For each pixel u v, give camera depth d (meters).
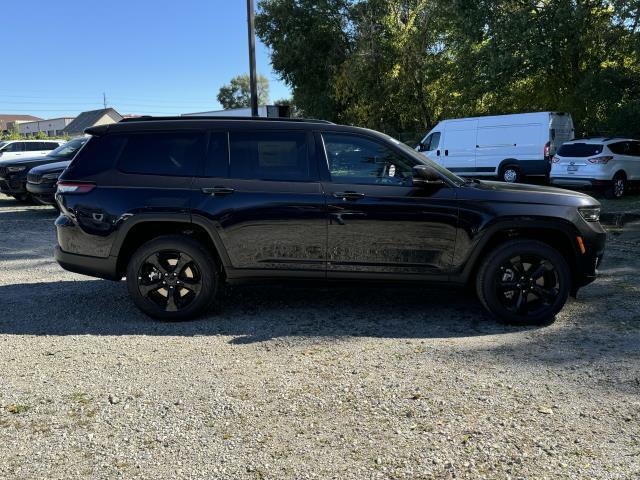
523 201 4.67
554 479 2.51
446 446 2.78
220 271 5.07
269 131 4.90
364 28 28.42
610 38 18.75
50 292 5.91
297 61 32.81
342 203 4.70
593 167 14.81
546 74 20.56
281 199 4.73
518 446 2.77
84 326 4.77
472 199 4.68
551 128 17.25
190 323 4.84
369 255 4.75
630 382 3.51
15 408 3.22
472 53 20.89
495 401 3.26
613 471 2.56
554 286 4.71
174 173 4.87
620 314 4.97
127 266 4.86
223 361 3.93
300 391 3.42
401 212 4.67
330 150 4.85
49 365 3.87
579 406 3.19
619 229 10.38
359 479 2.52
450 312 5.14
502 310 4.71
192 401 3.30
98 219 4.84
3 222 11.62
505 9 19.00
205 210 4.75
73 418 3.11
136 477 2.56
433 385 3.48
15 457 2.73
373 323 4.80
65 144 14.95
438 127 19.91
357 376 3.63
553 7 18.19
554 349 4.12
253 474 2.57
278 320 4.91
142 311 4.90
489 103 22.83
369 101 29.30
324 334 4.51
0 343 4.33
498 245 4.68
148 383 3.56
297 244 4.77
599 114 19.64
